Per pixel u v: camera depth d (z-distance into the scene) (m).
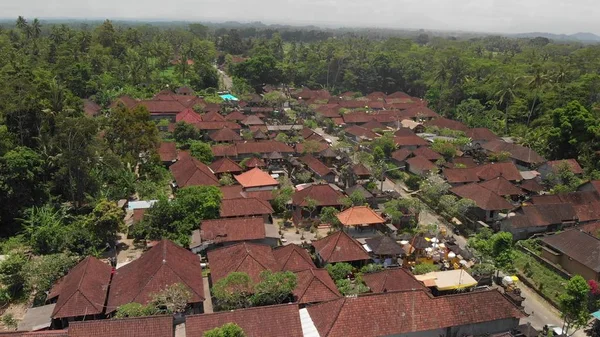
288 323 40.75
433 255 58.56
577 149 95.75
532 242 64.56
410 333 41.75
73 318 43.91
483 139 111.94
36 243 56.88
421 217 74.44
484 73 160.12
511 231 66.88
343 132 120.19
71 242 56.50
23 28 180.38
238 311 41.03
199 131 108.06
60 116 69.62
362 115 131.38
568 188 80.56
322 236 65.12
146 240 61.19
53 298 47.84
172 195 77.06
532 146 105.56
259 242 59.50
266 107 144.50
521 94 131.50
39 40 167.12
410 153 97.38
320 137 107.25
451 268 57.00
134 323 39.75
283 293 44.88
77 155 68.50
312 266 52.34
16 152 64.62
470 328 43.25
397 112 139.75
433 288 51.25
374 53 192.00
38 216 61.78
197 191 64.62
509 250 56.91
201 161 89.81
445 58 174.25
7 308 48.50
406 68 183.00
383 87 185.38
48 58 149.88
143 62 165.75
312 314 42.81
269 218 68.44
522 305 51.88
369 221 63.94
